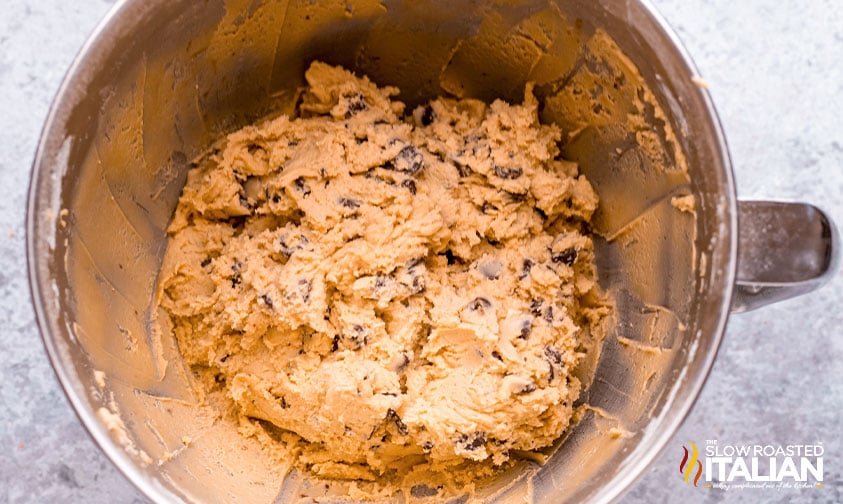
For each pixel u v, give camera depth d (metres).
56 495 0.44
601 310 0.41
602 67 0.38
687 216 0.37
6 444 0.44
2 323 0.44
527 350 0.39
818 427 0.46
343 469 0.40
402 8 0.39
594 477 0.35
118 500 0.44
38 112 0.45
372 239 0.39
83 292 0.36
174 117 0.40
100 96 0.36
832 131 0.46
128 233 0.39
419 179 0.40
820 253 0.35
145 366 0.39
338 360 0.39
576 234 0.41
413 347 0.39
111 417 0.35
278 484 0.39
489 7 0.39
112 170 0.38
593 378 0.41
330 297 0.39
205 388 0.40
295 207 0.40
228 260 0.40
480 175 0.40
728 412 0.46
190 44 0.38
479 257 0.40
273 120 0.41
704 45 0.46
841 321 0.46
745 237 0.35
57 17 0.45
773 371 0.46
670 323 0.37
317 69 0.41
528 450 0.40
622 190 0.41
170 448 0.37
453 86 0.42
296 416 0.39
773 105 0.46
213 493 0.37
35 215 0.35
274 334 0.39
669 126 0.37
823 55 0.46
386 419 0.38
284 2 0.38
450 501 0.39
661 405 0.36
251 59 0.40
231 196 0.40
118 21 0.35
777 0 0.46
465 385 0.38
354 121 0.41
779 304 0.46
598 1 0.36
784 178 0.46
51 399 0.45
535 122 0.41
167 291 0.40
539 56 0.40
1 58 0.45
